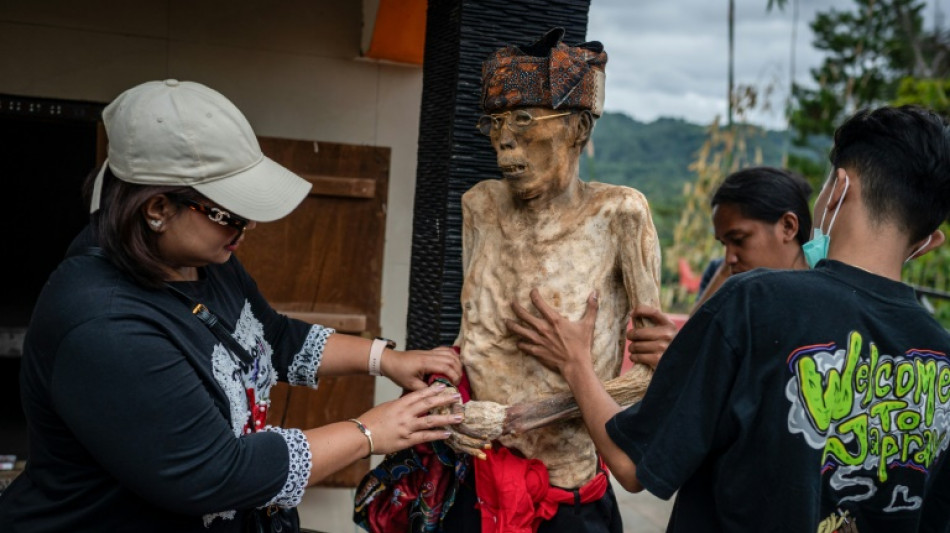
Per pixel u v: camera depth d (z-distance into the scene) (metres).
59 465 1.20
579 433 1.53
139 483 1.12
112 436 1.10
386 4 2.90
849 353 1.04
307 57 3.29
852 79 5.86
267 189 1.21
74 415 1.10
